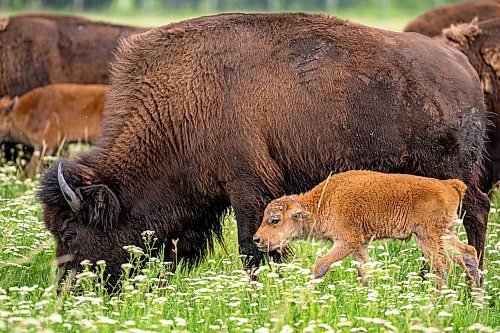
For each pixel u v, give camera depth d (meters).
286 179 17.12
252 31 17.16
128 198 17.05
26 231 18.64
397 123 16.95
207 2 93.62
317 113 16.83
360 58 17.02
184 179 17.11
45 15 30.56
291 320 13.61
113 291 16.89
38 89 28.73
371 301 14.20
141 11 93.62
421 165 17.22
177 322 13.05
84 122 28.27
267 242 15.95
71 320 13.72
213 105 16.80
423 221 15.72
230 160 16.78
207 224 17.78
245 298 14.90
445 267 15.72
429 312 13.58
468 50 20.91
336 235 15.91
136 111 17.16
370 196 15.75
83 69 30.03
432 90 17.09
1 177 23.67
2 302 14.31
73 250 16.77
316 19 17.42
